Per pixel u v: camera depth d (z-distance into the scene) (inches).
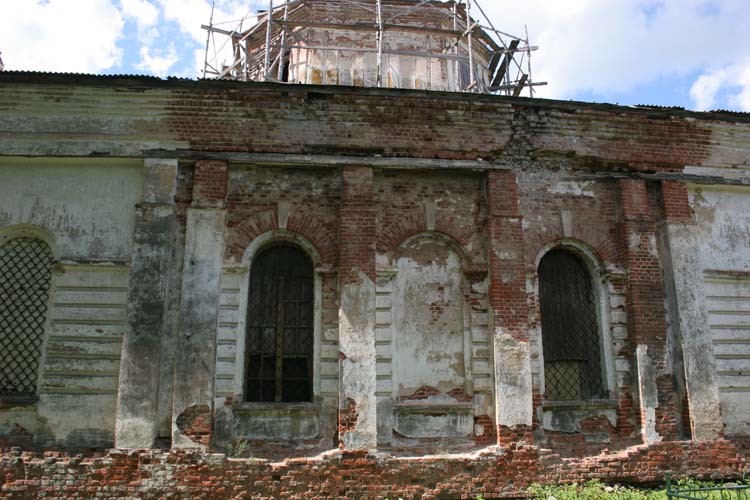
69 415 386.0
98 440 382.9
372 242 422.0
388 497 384.2
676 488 394.3
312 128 438.3
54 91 422.3
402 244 440.1
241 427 396.2
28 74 415.2
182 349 392.2
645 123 475.2
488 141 453.7
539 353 430.3
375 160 435.5
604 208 464.1
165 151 425.1
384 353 414.9
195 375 389.1
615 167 472.7
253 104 435.5
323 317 416.5
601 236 457.4
